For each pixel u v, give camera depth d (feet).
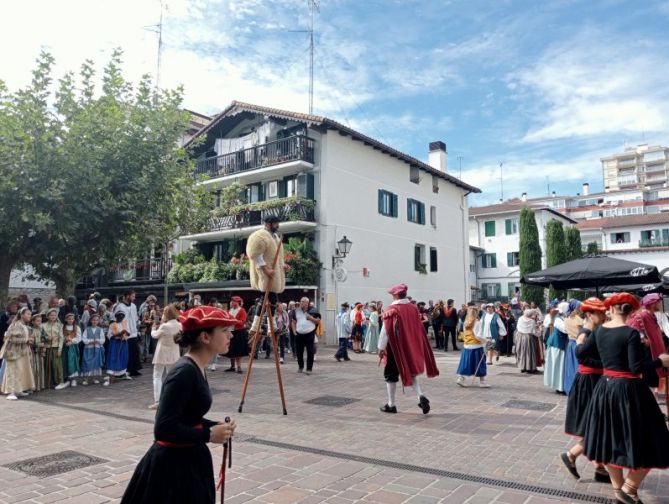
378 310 62.39
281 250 26.84
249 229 77.46
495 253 141.49
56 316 36.76
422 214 97.09
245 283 72.54
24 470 17.69
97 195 42.47
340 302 75.51
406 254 91.50
